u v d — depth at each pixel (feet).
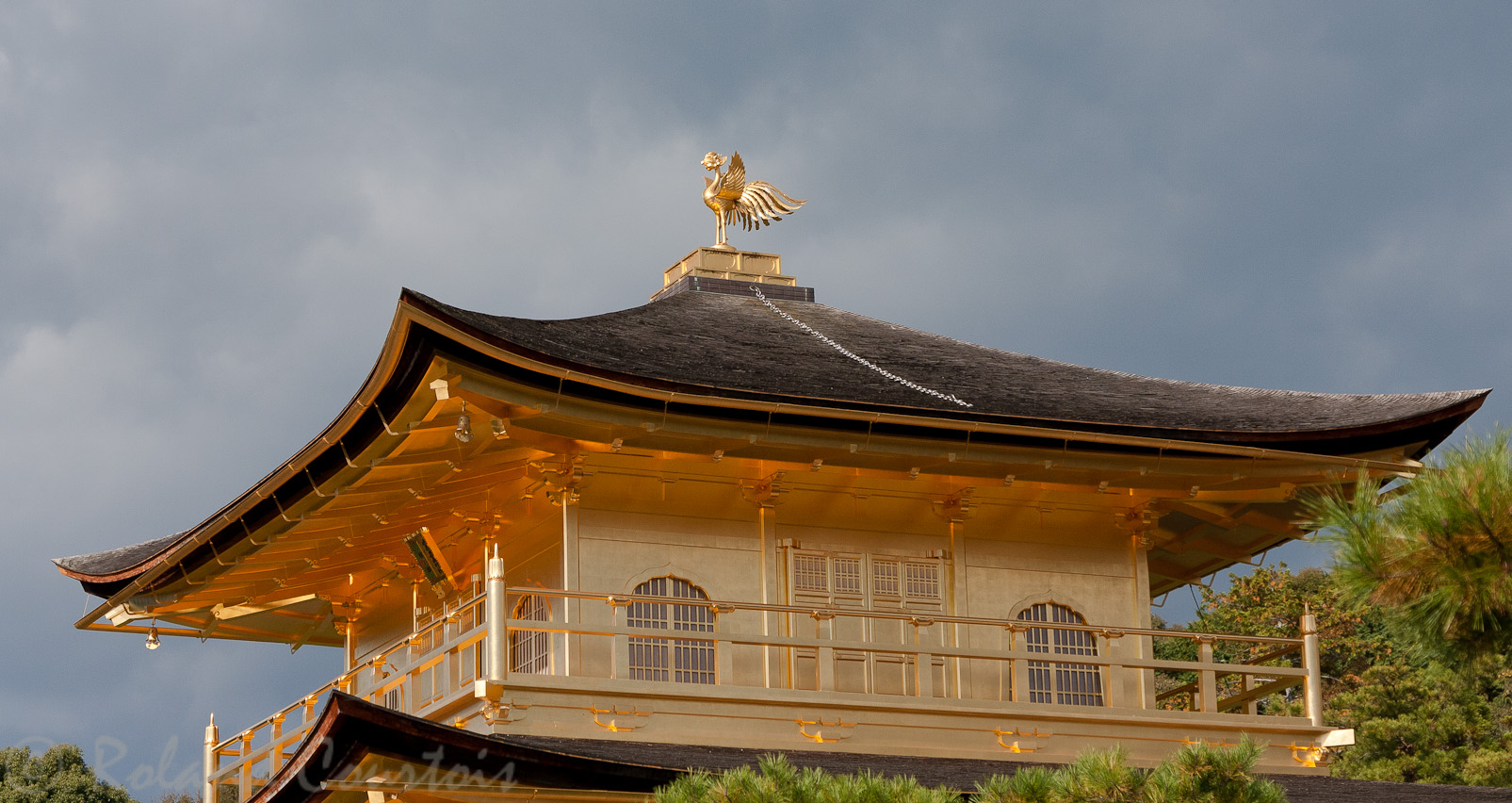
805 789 46.39
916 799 45.73
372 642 88.79
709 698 63.72
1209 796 46.24
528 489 71.72
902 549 73.97
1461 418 75.25
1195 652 179.01
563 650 66.90
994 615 74.18
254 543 74.28
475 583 75.61
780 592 71.05
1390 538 40.73
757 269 96.37
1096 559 76.79
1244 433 71.56
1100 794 46.50
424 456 63.98
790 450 67.36
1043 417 69.72
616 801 54.85
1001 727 68.08
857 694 65.92
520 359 58.80
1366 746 134.62
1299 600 177.17
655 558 69.31
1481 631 41.24
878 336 88.38
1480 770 123.03
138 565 79.92
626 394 62.23
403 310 55.26
